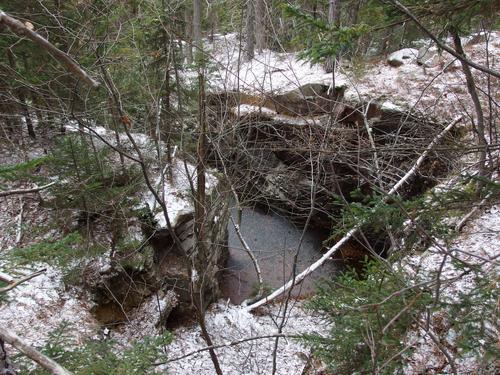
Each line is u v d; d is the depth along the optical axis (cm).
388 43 1170
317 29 322
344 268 928
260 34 992
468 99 891
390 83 1015
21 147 736
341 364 309
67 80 673
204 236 630
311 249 1017
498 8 299
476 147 363
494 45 1094
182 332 712
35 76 646
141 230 716
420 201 276
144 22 643
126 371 312
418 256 457
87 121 677
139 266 666
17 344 112
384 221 288
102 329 593
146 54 649
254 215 1147
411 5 302
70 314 561
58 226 673
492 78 930
